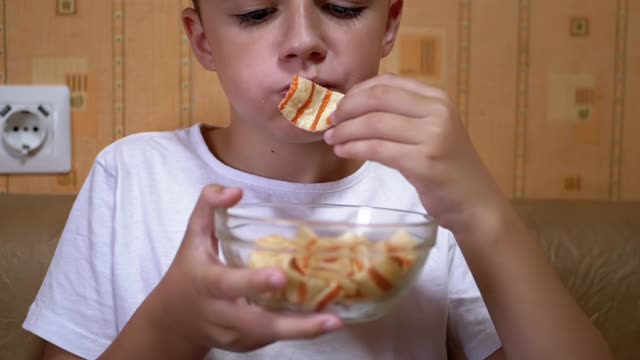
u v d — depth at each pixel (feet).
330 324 1.44
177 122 3.19
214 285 1.51
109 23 3.11
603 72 3.37
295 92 1.88
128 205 2.57
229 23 2.05
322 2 2.01
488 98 3.32
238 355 2.35
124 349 1.84
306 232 1.46
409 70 3.25
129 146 2.73
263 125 2.13
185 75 3.17
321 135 2.10
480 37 3.29
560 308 1.95
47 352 2.48
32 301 2.77
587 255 2.99
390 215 2.00
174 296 1.68
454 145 1.76
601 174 3.42
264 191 2.55
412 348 2.50
